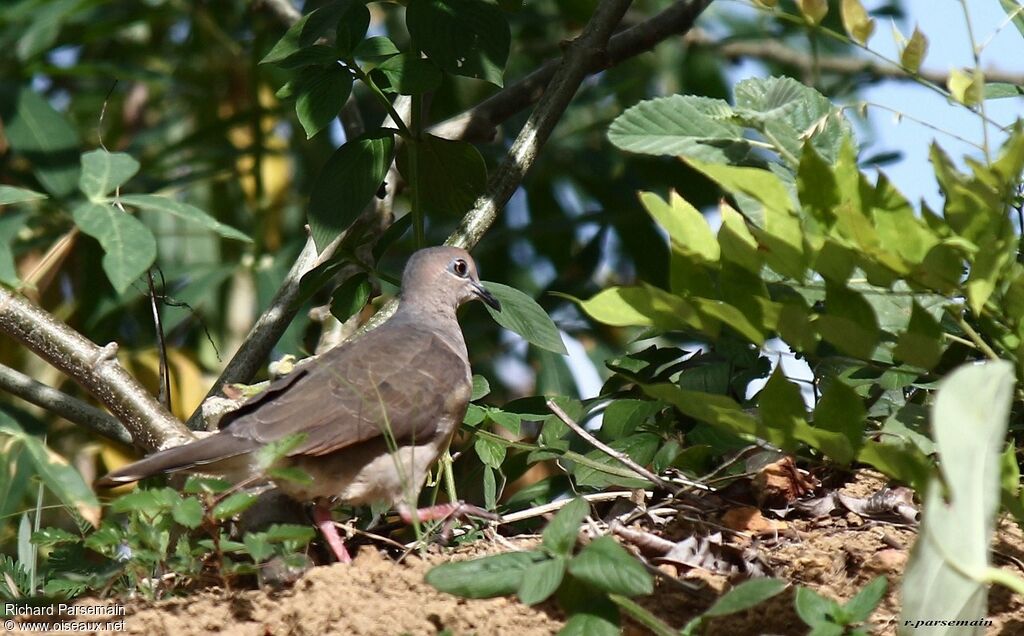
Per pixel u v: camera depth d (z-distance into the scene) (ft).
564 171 54.29
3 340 49.80
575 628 23.68
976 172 24.39
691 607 27.37
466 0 35.35
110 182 32.60
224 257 53.16
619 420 34.06
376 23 58.08
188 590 28.78
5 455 37.32
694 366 36.06
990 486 20.86
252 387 36.63
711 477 32.55
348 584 27.04
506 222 56.13
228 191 54.24
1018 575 27.63
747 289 25.99
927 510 20.10
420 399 31.96
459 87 55.06
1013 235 24.84
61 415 39.04
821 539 29.84
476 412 35.17
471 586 23.26
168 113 57.31
